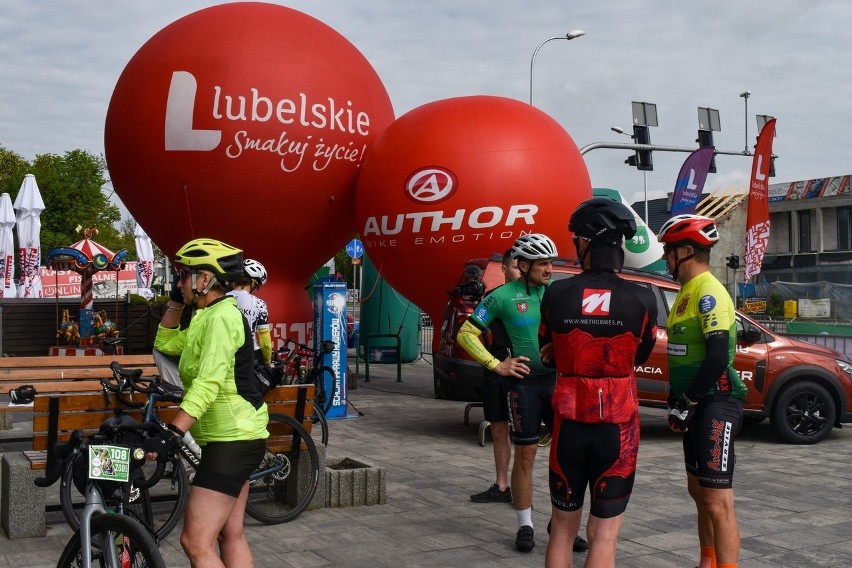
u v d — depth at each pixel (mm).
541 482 7203
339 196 12797
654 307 3613
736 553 4164
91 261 17125
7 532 5289
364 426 10305
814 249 47625
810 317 25734
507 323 5262
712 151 18859
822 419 9398
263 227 12445
